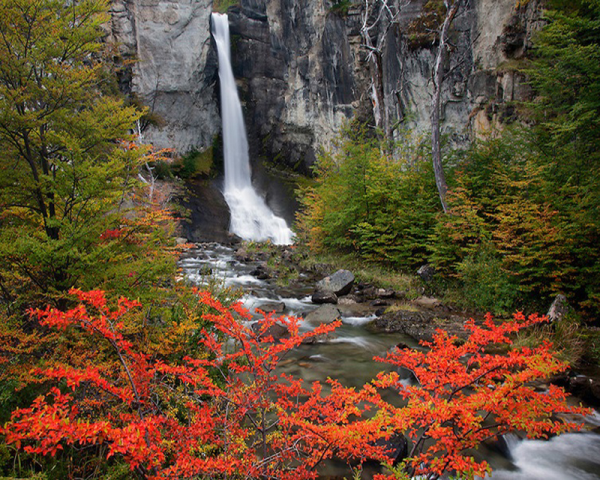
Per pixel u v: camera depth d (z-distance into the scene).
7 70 3.99
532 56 15.27
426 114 20.14
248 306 9.31
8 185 4.05
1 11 3.90
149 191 13.19
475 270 9.16
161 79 26.73
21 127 3.98
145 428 1.87
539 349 2.22
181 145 28.19
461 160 12.73
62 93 4.19
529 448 4.04
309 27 29.22
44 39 4.05
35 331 3.38
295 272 13.67
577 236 7.85
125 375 2.78
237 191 29.83
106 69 15.95
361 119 25.08
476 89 17.44
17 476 2.51
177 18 26.69
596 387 4.94
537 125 11.38
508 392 2.13
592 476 3.62
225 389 3.68
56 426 1.58
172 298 4.75
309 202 16.75
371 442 3.55
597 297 7.29
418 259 11.77
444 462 2.14
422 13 20.50
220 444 2.57
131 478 2.62
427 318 8.21
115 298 3.65
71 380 1.89
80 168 3.76
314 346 6.79
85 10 4.43
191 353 4.09
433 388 2.43
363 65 25.27
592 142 8.87
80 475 2.68
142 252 4.48
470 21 17.88
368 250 13.83
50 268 3.78
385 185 13.10
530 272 8.42
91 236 3.88
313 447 2.83
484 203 10.69
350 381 5.39
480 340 2.56
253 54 32.34
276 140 32.09
